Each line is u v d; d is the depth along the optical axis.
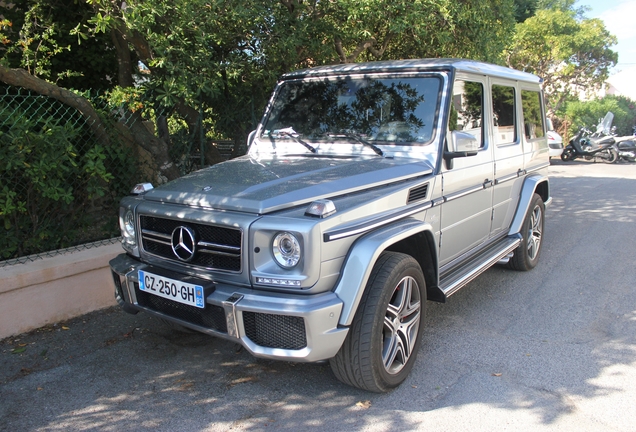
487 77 4.45
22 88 4.59
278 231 2.63
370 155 3.75
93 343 3.90
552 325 4.26
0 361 3.60
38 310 4.10
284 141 4.18
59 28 6.34
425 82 3.85
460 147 3.53
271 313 2.61
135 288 3.28
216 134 6.05
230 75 5.42
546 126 6.20
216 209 2.89
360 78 4.11
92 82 7.07
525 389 3.25
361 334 2.89
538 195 5.73
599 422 2.91
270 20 5.75
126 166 5.04
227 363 3.63
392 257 3.08
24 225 4.29
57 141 4.23
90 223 4.75
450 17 6.41
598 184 12.88
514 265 5.67
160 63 4.86
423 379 3.38
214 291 2.81
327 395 3.21
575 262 6.10
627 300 4.83
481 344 3.90
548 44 21.73
